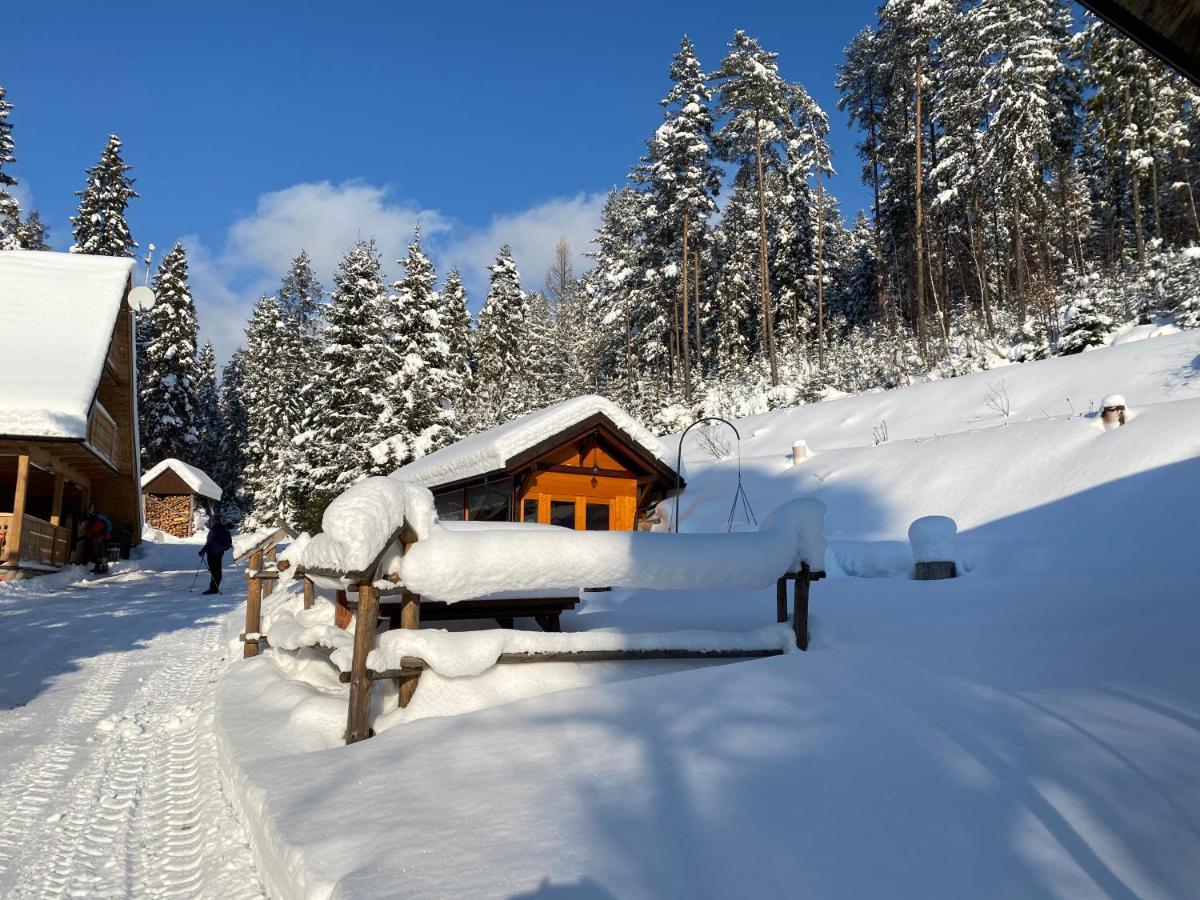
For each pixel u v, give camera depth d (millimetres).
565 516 13344
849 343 37781
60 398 18359
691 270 42406
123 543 26766
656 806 3396
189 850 4121
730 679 5410
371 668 4965
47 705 7352
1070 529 9859
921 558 9750
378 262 30125
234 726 5387
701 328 49125
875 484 14078
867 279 50844
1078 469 11258
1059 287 30766
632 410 40031
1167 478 9852
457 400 32250
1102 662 5156
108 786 5160
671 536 6117
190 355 48656
